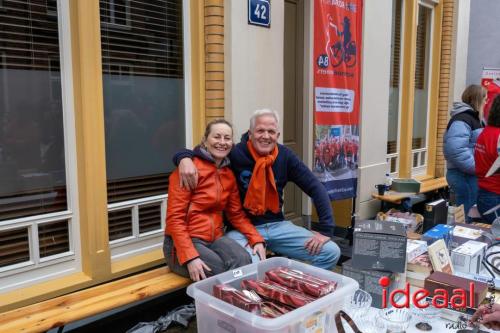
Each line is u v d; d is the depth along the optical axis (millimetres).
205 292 1818
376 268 1925
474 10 7586
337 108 4625
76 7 2838
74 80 2912
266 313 1648
